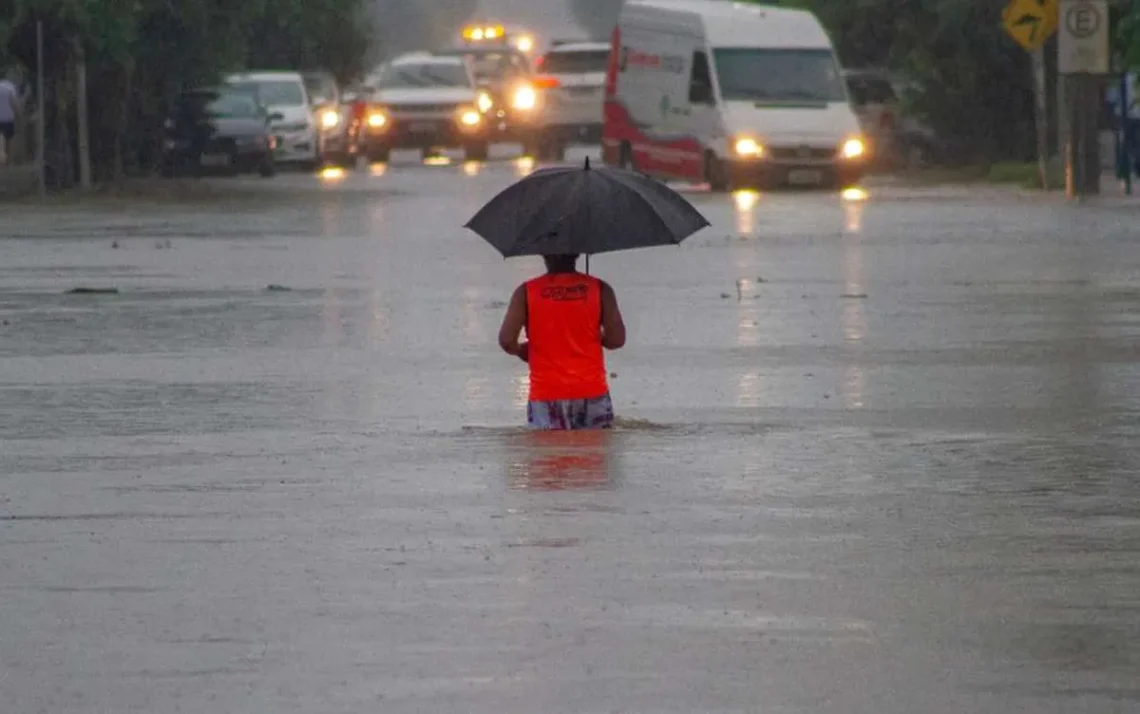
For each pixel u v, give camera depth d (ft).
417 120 501.56
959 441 103.45
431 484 92.02
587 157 110.01
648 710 58.08
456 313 164.66
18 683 61.00
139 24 377.91
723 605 69.72
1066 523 83.25
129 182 387.96
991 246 231.91
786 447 101.71
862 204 318.04
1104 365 132.36
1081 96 326.24
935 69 428.97
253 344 145.89
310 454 100.58
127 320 161.07
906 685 60.44
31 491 91.09
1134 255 218.59
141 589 72.59
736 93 359.87
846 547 78.79
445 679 61.05
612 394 120.78
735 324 156.46
